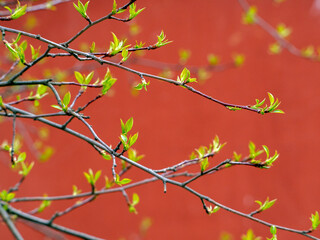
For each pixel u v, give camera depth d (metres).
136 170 5.71
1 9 3.13
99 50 4.42
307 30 5.60
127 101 5.76
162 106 5.73
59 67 5.55
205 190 5.62
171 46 5.73
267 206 1.73
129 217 5.71
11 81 1.67
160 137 5.71
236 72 5.68
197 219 5.61
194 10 5.78
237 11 5.74
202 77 4.12
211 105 5.67
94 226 5.75
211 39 5.73
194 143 5.66
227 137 5.62
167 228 5.65
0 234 5.78
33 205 5.74
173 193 5.67
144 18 5.79
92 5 5.64
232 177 5.59
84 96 5.73
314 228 1.74
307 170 5.50
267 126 5.60
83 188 5.75
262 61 5.66
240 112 5.63
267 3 5.70
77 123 5.76
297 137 5.54
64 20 5.66
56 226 2.37
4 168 5.76
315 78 5.56
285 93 5.61
